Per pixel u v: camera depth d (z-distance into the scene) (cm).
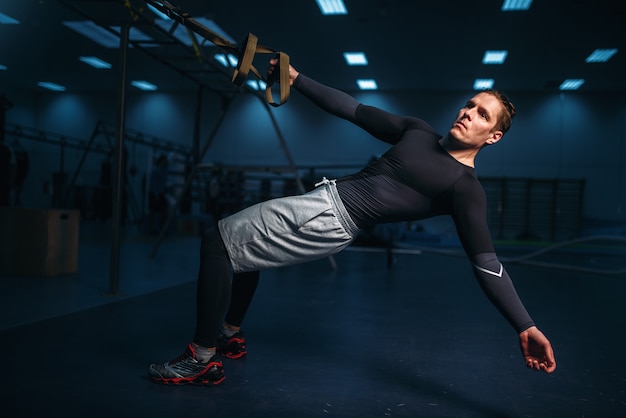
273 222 150
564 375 181
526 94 1372
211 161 1497
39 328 225
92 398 144
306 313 285
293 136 1467
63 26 988
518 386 168
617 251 1030
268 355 197
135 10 309
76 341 206
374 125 160
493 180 1354
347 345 216
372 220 148
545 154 1361
